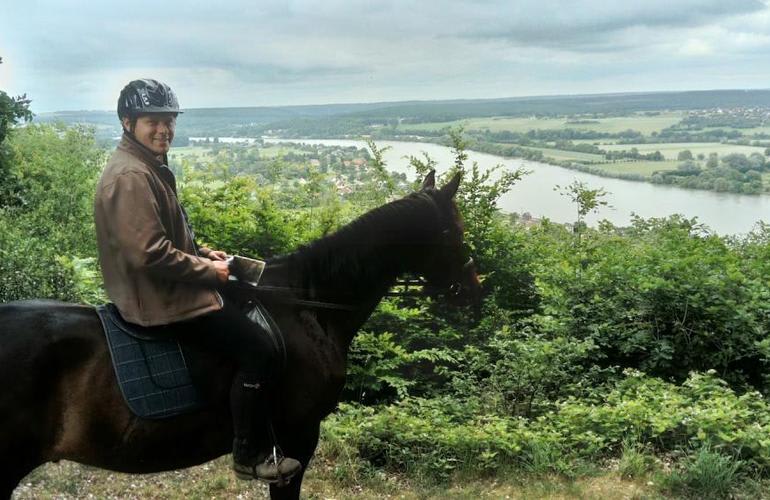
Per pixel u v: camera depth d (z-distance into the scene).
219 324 3.45
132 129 3.48
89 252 11.33
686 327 7.63
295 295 3.88
